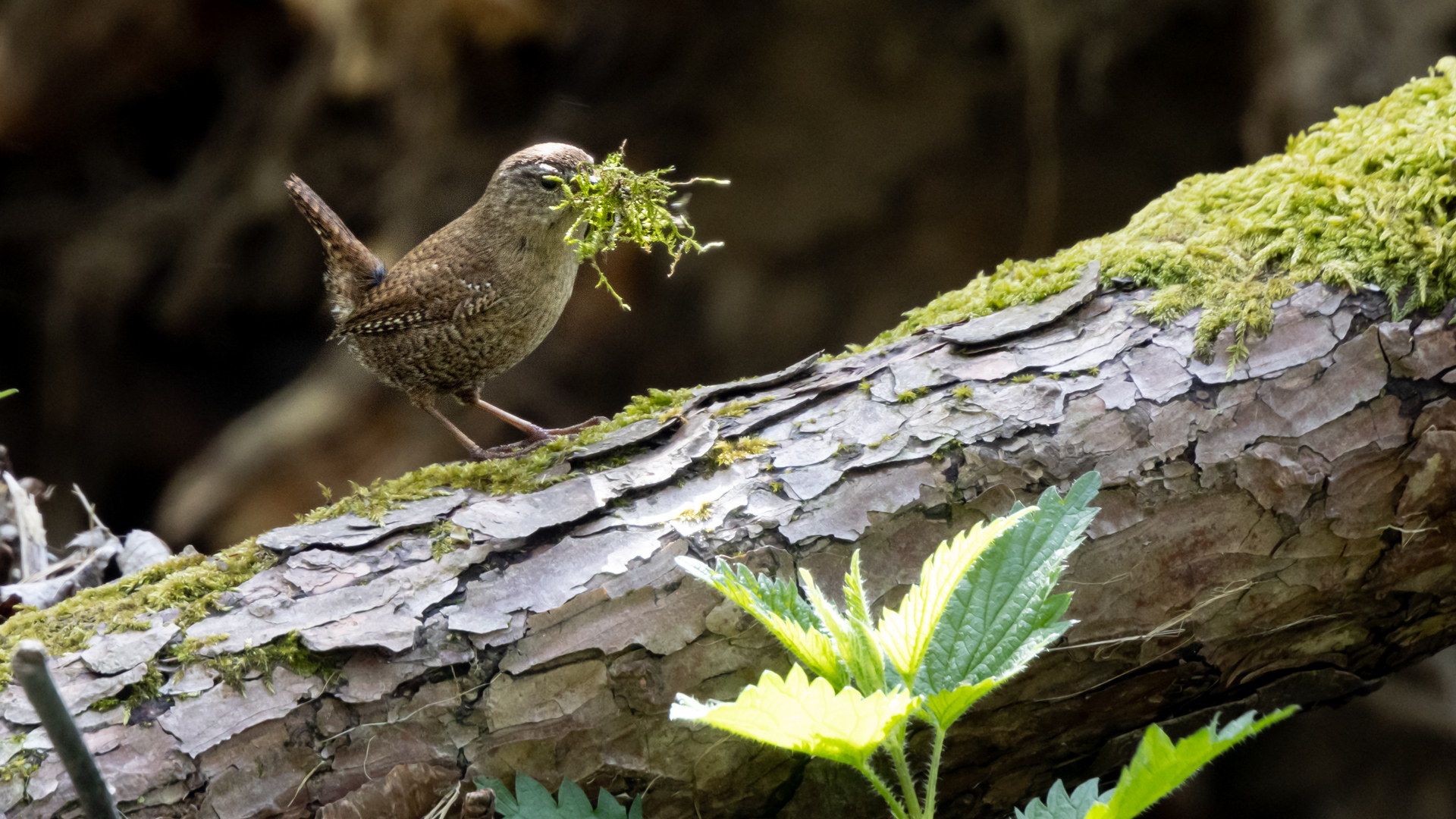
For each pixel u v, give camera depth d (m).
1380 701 12.66
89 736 3.64
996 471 4.13
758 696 2.89
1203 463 4.10
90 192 17.25
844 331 16.25
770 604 3.47
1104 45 14.51
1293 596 4.22
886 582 4.09
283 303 16.94
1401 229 4.25
